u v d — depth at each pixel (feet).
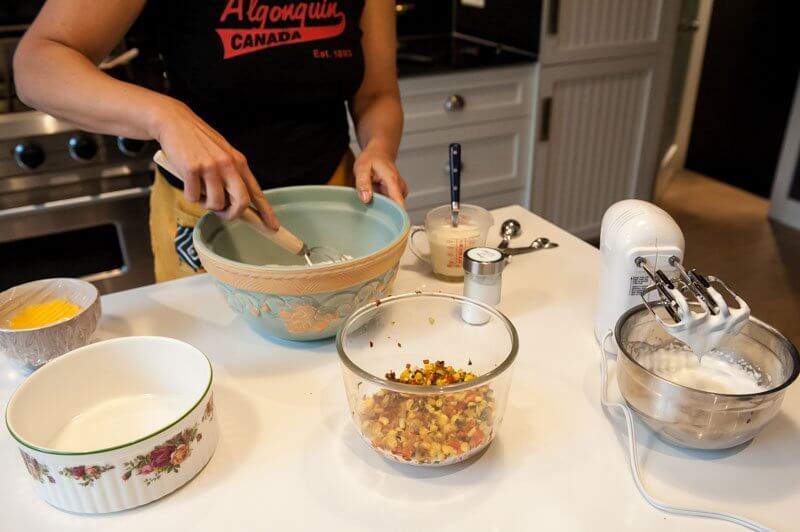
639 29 7.54
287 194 3.00
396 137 3.65
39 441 2.03
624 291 2.44
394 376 2.30
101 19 2.72
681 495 1.92
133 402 2.24
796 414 2.23
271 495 1.95
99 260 5.98
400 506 1.91
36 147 5.16
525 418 2.24
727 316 1.96
